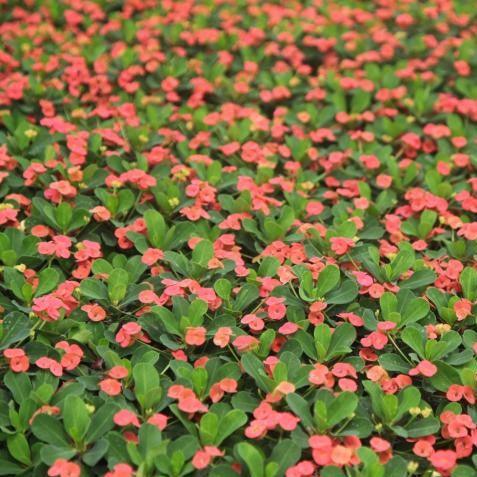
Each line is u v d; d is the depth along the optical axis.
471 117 1.24
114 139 1.12
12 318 0.90
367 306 0.96
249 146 1.14
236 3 1.55
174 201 1.04
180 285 0.92
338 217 1.05
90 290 0.93
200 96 1.25
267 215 1.04
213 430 0.84
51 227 1.02
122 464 0.81
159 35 1.41
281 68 1.34
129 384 0.88
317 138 1.17
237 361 0.90
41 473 0.83
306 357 0.92
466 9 1.56
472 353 0.90
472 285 0.96
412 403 0.86
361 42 1.39
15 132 1.12
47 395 0.85
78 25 1.49
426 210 1.04
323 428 0.85
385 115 1.24
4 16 1.49
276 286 0.94
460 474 0.84
